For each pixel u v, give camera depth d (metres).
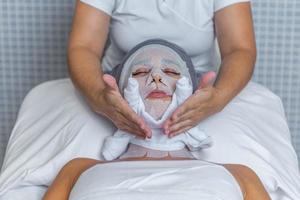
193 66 1.45
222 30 1.51
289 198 1.34
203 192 1.14
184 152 1.33
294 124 2.06
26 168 1.38
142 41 1.49
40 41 2.01
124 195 1.14
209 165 1.22
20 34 2.00
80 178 1.21
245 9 1.50
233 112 1.47
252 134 1.42
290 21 1.97
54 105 1.55
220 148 1.37
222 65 1.46
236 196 1.17
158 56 1.33
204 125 1.41
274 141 1.46
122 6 1.50
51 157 1.38
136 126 1.27
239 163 1.35
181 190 1.14
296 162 1.47
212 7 1.50
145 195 1.13
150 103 1.29
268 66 2.01
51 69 2.03
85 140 1.38
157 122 1.28
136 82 1.28
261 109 1.54
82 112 1.45
